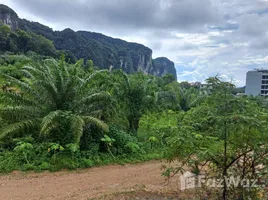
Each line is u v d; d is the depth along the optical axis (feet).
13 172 21.38
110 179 21.38
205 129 12.66
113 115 33.30
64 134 27.22
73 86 29.60
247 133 11.28
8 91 27.73
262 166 12.91
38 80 27.43
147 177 22.25
